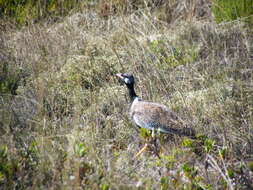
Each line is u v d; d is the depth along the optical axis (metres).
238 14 26.83
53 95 19.62
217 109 18.88
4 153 13.82
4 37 24.81
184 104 19.39
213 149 16.55
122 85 21.55
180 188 14.01
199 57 24.09
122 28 26.09
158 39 25.11
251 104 19.33
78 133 16.41
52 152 14.49
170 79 21.45
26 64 22.55
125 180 13.56
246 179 14.76
